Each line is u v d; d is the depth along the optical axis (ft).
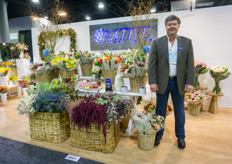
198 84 12.55
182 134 7.72
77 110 6.97
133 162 6.71
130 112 9.21
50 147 7.86
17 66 17.76
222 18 12.03
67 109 7.43
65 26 16.43
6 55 18.37
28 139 8.63
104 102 7.36
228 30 12.02
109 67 9.17
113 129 7.43
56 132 8.09
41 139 8.49
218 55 12.53
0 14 24.64
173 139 8.45
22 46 17.85
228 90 12.71
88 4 27.25
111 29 14.74
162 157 7.02
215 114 11.68
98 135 7.30
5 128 9.93
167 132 9.18
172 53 6.89
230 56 12.26
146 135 7.27
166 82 7.05
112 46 14.92
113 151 7.49
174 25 6.48
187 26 12.89
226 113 11.84
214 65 12.75
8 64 16.80
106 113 6.83
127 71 8.34
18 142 8.32
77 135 7.67
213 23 12.27
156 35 13.44
